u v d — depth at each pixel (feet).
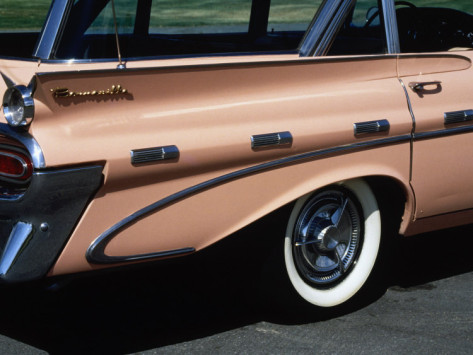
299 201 10.55
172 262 9.65
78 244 8.79
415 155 11.21
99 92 8.68
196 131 9.24
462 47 13.62
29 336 10.63
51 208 8.54
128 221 8.98
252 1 10.43
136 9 9.82
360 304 11.87
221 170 9.47
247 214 9.78
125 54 9.84
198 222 9.45
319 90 10.37
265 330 10.92
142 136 8.90
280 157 9.86
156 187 9.08
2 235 8.87
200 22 10.27
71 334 10.72
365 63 10.82
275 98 9.94
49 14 9.64
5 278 8.58
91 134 8.64
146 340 10.57
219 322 11.16
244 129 9.55
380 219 11.70
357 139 10.50
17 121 8.43
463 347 10.52
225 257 10.25
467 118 11.71
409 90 11.21
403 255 14.07
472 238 15.03
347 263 11.56
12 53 10.37
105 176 8.69
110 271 9.15
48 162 8.36
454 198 11.93
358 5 11.12
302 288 11.03
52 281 8.95
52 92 8.39
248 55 10.52
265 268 10.64
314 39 10.85
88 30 9.65
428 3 13.17
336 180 10.36
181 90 9.23
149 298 11.96
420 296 12.25
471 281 12.95
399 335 10.84
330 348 10.40
